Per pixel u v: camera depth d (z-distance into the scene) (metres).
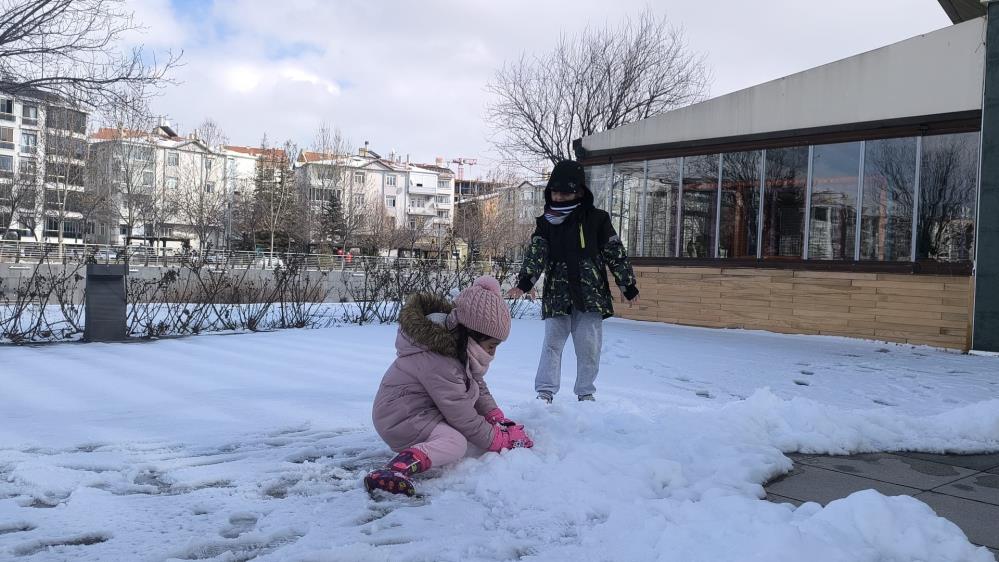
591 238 5.10
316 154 72.75
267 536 2.51
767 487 3.29
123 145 53.41
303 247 63.72
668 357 8.16
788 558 2.12
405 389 3.38
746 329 11.76
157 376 6.14
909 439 4.14
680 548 2.31
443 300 3.64
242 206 65.62
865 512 2.50
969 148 9.73
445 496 2.97
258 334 9.65
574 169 5.14
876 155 10.54
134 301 9.53
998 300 9.20
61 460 3.46
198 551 2.39
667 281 12.82
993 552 2.54
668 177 13.01
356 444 3.88
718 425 4.06
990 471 3.63
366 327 10.90
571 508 2.80
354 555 2.29
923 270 10.02
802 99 11.24
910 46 10.16
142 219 57.06
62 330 8.84
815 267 11.08
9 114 61.00
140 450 3.71
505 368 7.04
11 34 12.81
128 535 2.51
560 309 5.09
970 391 6.43
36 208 50.72
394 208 100.25
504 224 69.94
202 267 12.73
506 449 3.48
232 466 3.41
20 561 2.25
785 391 6.23
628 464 3.35
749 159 11.91
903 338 10.16
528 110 29.97
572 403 4.77
